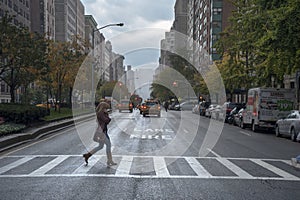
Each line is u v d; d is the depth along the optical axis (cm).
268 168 1085
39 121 2502
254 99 2572
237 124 3139
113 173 973
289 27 1775
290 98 2469
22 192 777
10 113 2069
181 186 839
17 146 1545
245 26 2617
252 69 3344
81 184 848
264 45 1980
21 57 2838
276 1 1945
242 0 3169
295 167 1085
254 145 1700
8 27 2805
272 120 2448
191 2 10406
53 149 1450
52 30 11444
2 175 948
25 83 3228
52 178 910
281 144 1784
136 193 773
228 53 3550
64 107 5050
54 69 3653
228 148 1556
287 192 797
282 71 2217
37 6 10400
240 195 765
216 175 967
